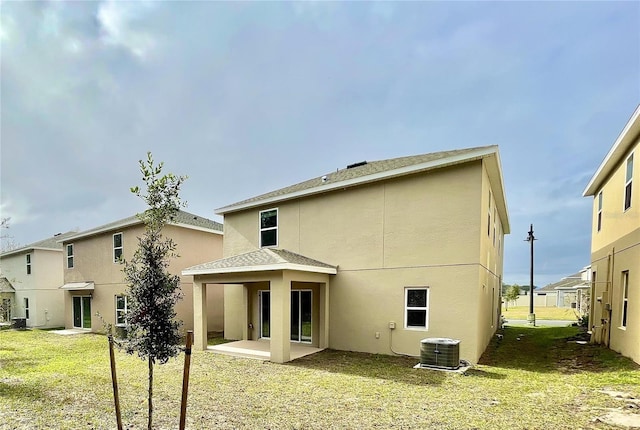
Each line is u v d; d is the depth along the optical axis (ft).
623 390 21.40
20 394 22.03
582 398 20.01
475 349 30.17
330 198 39.91
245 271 34.32
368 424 16.58
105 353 38.27
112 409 19.12
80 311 68.85
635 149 30.45
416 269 33.50
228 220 51.03
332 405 19.35
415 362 30.71
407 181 34.73
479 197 31.09
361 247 37.06
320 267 35.88
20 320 72.43
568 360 31.32
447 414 17.75
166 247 15.60
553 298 167.22
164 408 19.15
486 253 36.22
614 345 33.73
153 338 14.71
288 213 43.73
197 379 25.48
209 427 16.35
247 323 44.83
